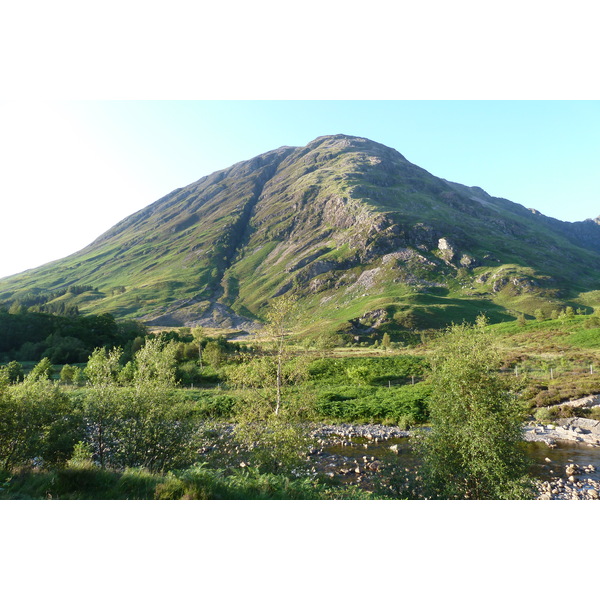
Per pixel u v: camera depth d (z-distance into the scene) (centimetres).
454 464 1488
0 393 1631
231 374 1967
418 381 5038
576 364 5169
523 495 1299
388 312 15300
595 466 2067
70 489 999
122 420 1714
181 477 1148
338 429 3072
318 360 5762
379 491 1543
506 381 1495
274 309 2000
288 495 1201
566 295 19312
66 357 7394
